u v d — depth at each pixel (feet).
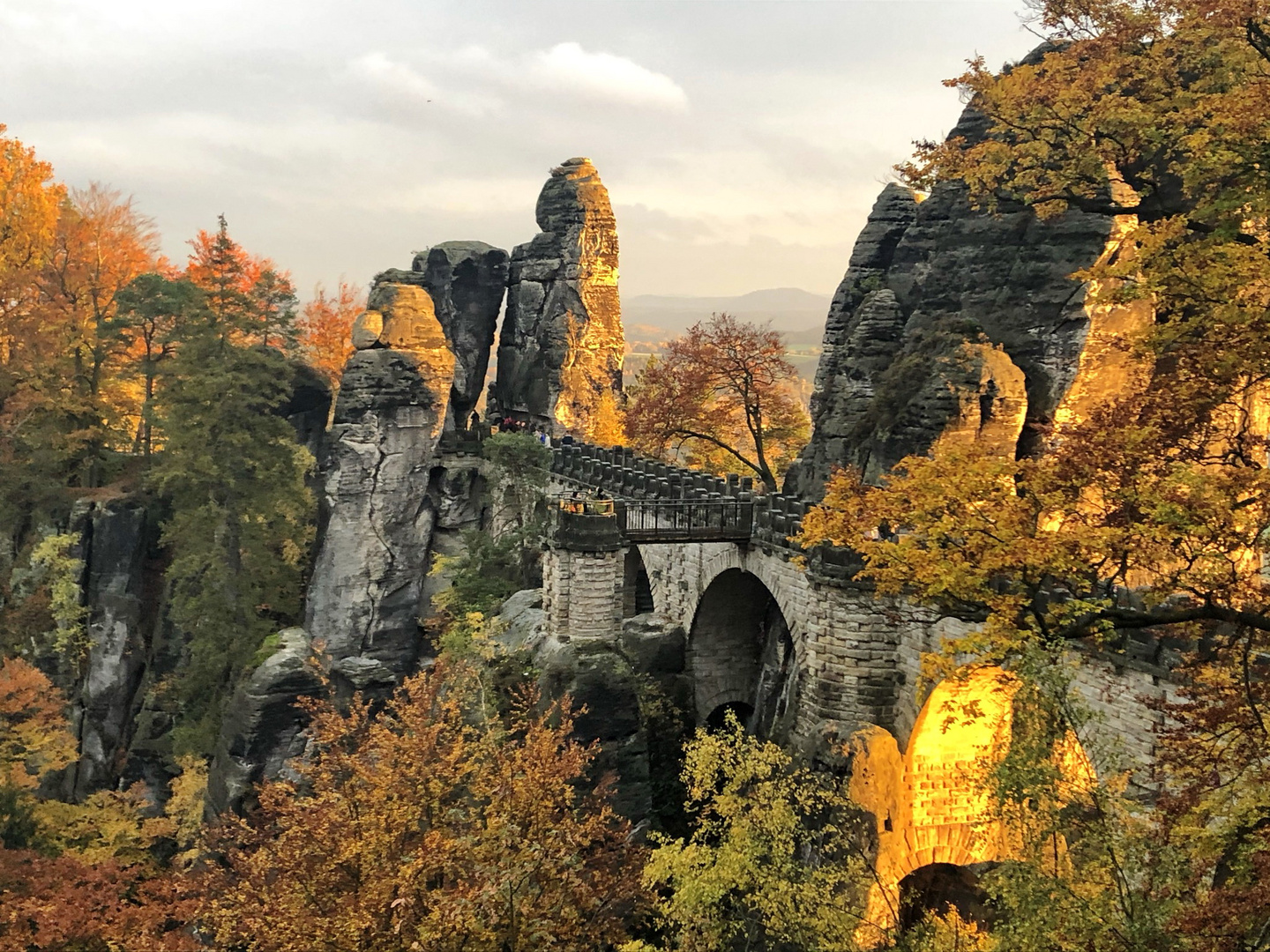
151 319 204.33
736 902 81.20
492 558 183.42
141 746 183.42
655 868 79.97
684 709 130.21
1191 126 82.79
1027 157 95.09
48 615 188.03
